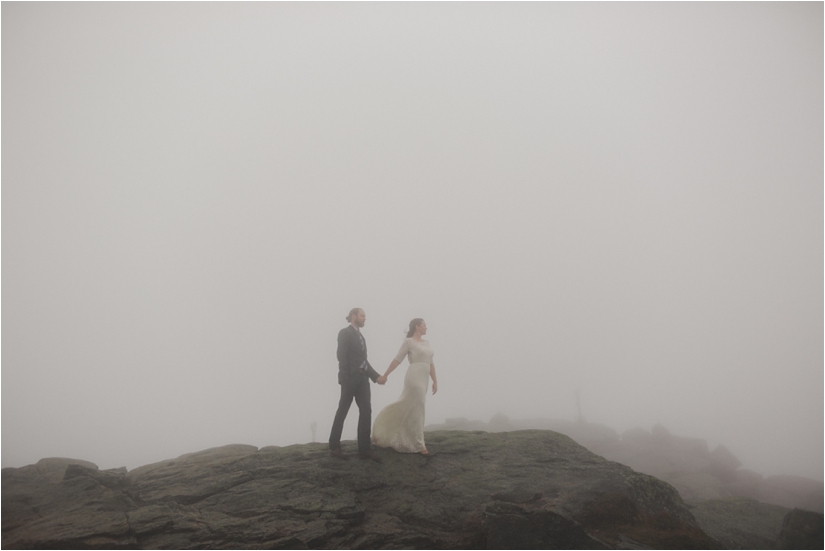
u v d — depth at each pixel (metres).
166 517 5.87
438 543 5.64
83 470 7.74
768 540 6.50
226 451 9.75
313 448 9.04
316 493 6.72
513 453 8.45
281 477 7.38
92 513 6.12
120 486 7.42
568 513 5.95
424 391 8.82
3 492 6.93
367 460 8.02
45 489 7.15
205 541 5.42
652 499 6.55
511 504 6.04
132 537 5.45
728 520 7.32
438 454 8.55
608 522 6.00
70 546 5.16
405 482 7.30
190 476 7.55
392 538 5.66
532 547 5.46
